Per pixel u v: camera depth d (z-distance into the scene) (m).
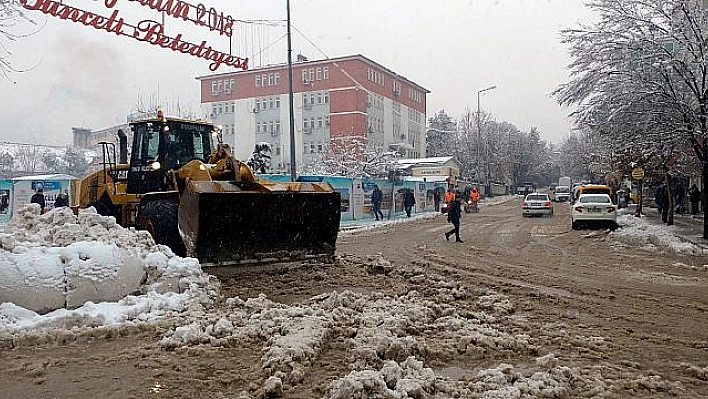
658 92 16.78
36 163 60.53
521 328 7.26
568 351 6.30
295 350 5.63
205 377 5.24
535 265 13.16
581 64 18.61
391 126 71.00
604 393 4.96
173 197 11.03
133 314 7.12
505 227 25.73
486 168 76.44
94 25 14.29
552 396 4.83
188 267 8.42
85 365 5.55
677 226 22.89
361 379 4.65
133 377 5.21
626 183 45.75
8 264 6.89
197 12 17.06
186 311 7.45
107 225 9.02
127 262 7.75
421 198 41.81
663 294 9.64
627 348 6.45
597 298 9.30
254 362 5.65
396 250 16.59
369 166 50.53
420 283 10.20
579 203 23.70
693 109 17.14
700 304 8.85
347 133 61.19
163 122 12.31
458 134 101.81
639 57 17.28
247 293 9.02
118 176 13.39
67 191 24.42
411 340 6.00
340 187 30.23
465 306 8.52
